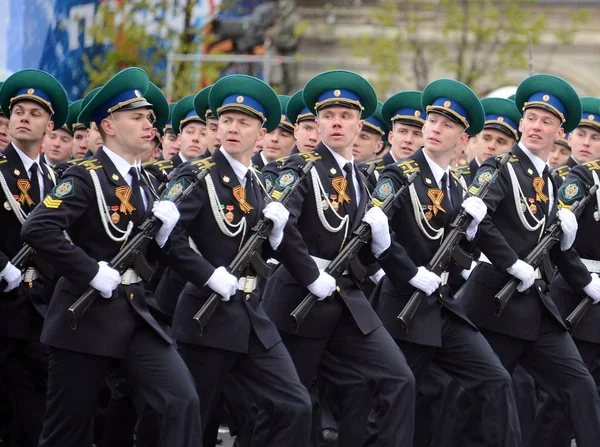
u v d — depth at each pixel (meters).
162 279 22.67
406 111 25.45
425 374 21.31
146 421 18.02
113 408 20.80
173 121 27.25
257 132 19.00
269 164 22.39
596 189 22.47
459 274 22.36
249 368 18.34
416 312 19.89
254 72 58.59
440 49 64.38
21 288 19.97
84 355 17.30
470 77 63.47
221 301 18.20
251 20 58.16
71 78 41.66
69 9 40.59
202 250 18.59
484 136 26.47
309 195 19.42
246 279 18.42
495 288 21.16
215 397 18.45
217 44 57.84
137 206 17.80
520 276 20.55
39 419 20.44
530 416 23.14
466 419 22.25
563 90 21.70
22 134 20.31
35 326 20.17
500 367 19.92
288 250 18.77
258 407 19.39
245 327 18.20
